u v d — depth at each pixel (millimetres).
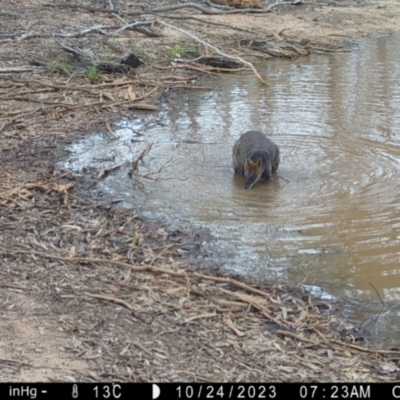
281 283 7938
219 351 6500
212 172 11016
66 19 20297
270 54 19344
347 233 9023
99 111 14000
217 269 8148
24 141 12281
